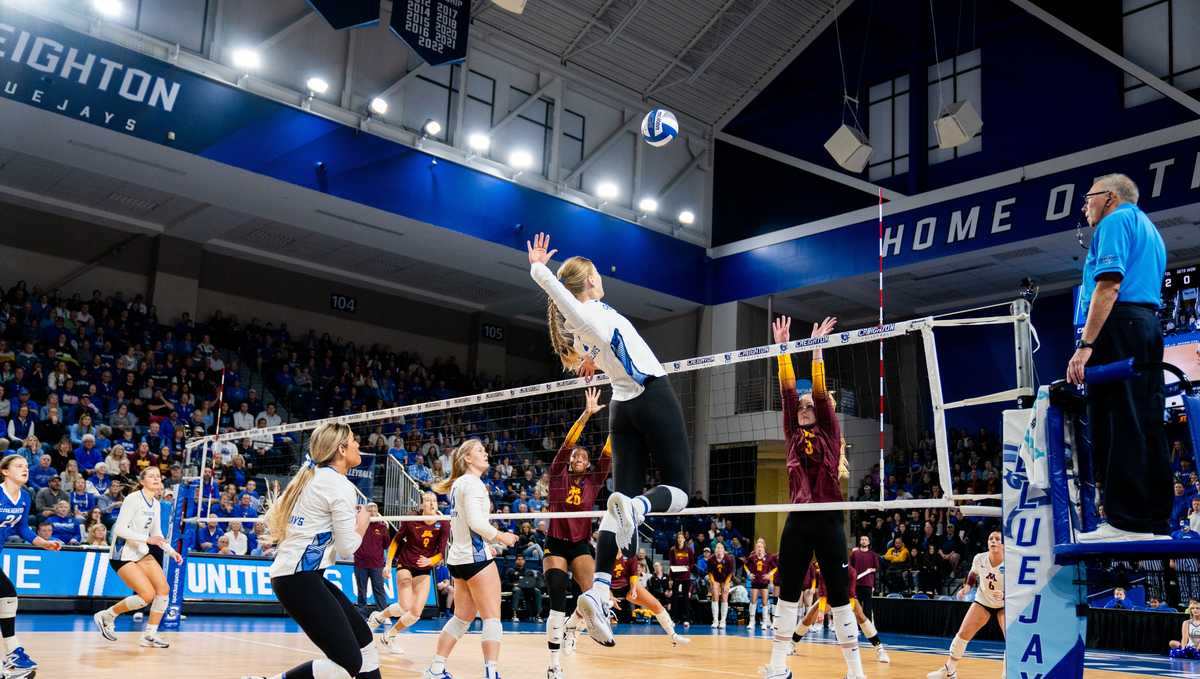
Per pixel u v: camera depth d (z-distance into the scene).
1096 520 4.51
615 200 22.61
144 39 16.03
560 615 7.44
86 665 7.49
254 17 17.59
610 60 22.00
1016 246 18.91
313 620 4.87
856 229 21.23
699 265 23.91
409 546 9.73
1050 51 18.95
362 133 18.70
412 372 25.06
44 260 21.02
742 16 21.41
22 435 16.39
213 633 11.09
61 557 13.40
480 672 8.13
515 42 21.02
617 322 4.17
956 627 17.42
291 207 19.00
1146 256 4.36
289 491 4.98
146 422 18.69
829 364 24.77
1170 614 14.55
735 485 22.48
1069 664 4.41
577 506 7.61
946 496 5.31
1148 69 17.59
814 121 22.53
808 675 8.73
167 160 16.97
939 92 20.55
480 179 20.30
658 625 18.52
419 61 19.83
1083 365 4.24
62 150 16.69
